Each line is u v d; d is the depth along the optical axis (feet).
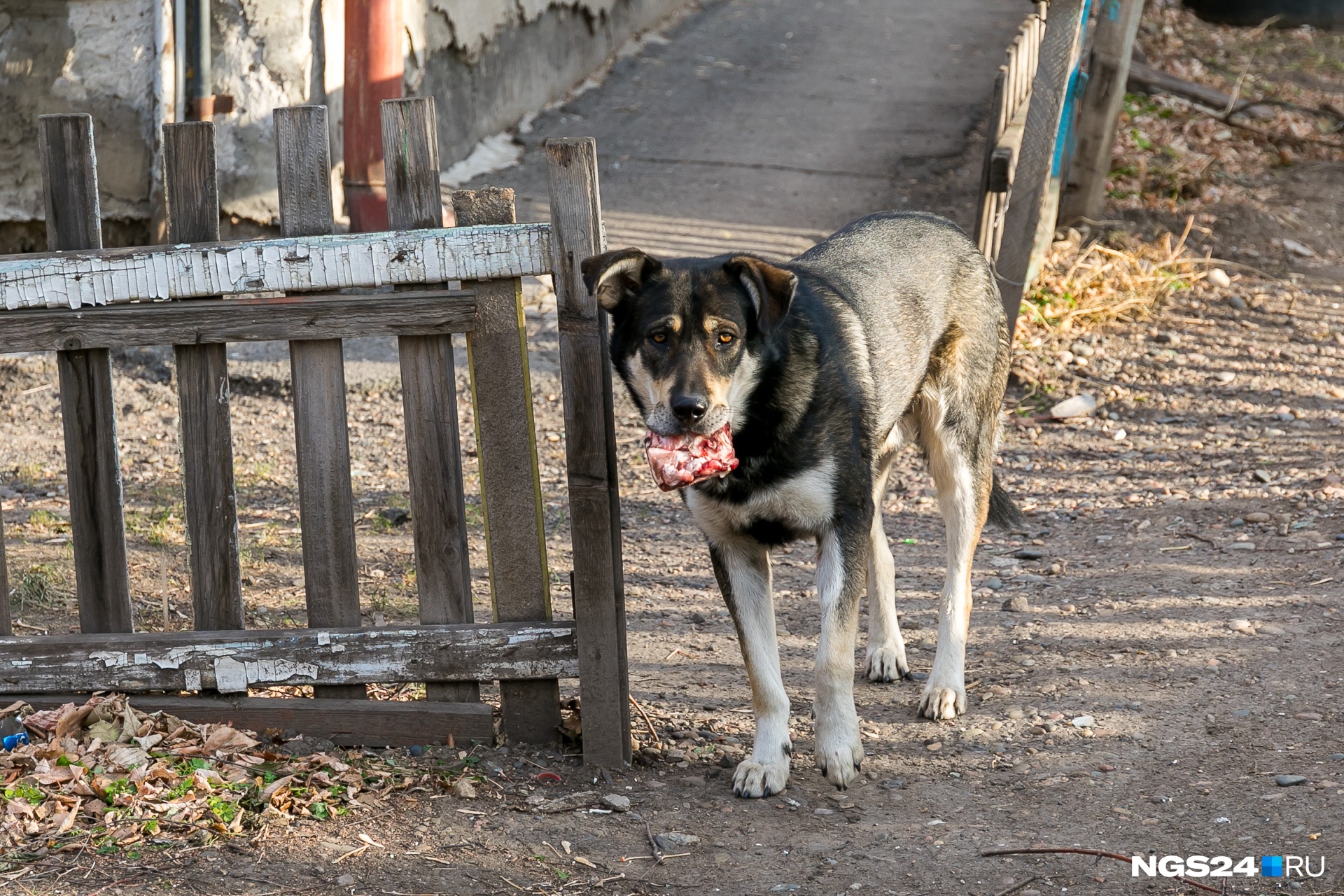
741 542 13.03
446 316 12.13
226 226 28.17
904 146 36.81
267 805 11.20
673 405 11.66
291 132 11.98
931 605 17.57
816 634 16.72
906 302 14.76
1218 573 17.28
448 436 12.50
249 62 27.45
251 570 17.61
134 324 12.03
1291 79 45.47
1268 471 20.95
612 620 12.34
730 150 36.55
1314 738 12.59
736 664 15.88
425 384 12.42
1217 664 14.60
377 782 11.92
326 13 28.43
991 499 16.79
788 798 12.28
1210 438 22.72
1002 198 26.71
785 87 42.78
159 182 27.63
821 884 10.57
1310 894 10.01
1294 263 31.27
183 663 12.63
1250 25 52.39
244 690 12.76
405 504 20.43
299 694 13.33
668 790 12.39
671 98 41.50
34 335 12.00
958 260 15.98
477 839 11.09
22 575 16.74
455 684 12.94
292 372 12.34
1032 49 29.58
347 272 12.12
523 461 12.50
